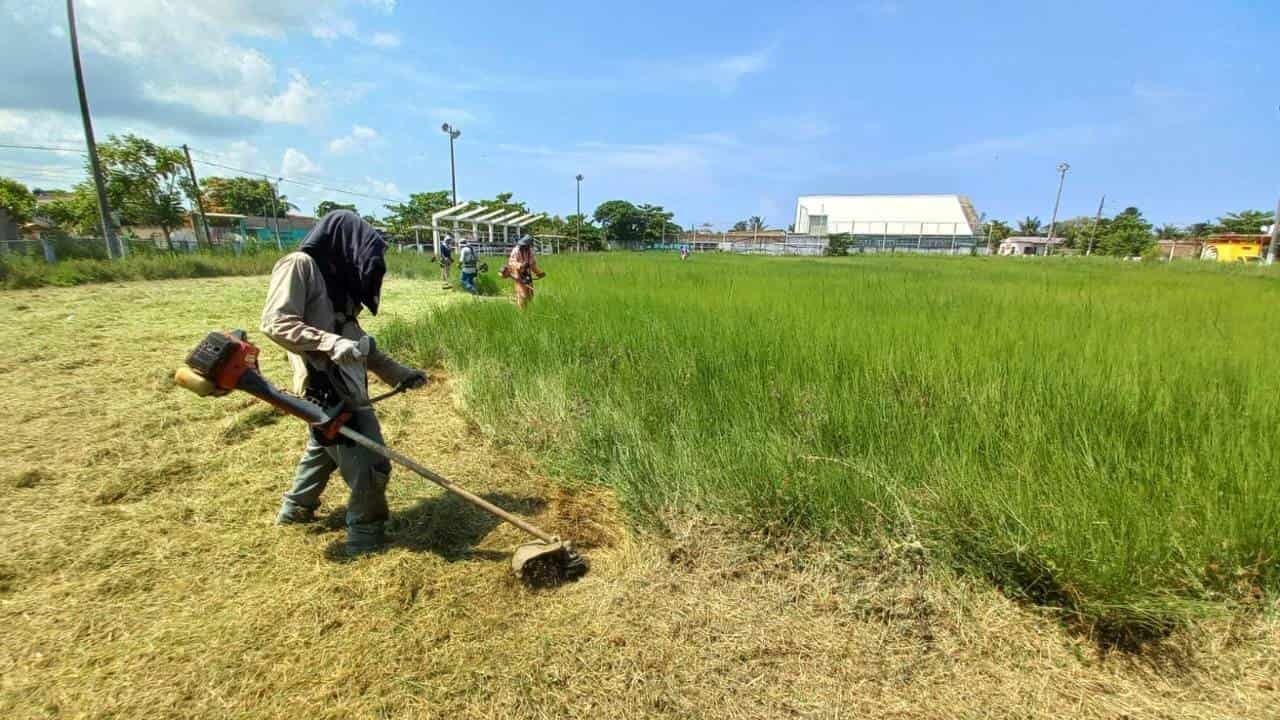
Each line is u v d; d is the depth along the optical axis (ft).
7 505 10.41
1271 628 7.16
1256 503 7.89
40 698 6.33
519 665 7.00
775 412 12.14
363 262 9.29
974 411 11.23
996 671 6.90
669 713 6.40
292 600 8.07
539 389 15.69
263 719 6.20
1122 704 6.40
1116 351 15.48
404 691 6.58
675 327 19.94
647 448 11.49
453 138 116.37
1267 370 13.33
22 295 39.81
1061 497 8.38
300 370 9.41
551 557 8.69
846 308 24.90
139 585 8.33
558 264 67.21
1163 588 7.23
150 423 14.55
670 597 8.27
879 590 8.11
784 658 7.18
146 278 55.01
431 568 8.86
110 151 88.74
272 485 11.60
